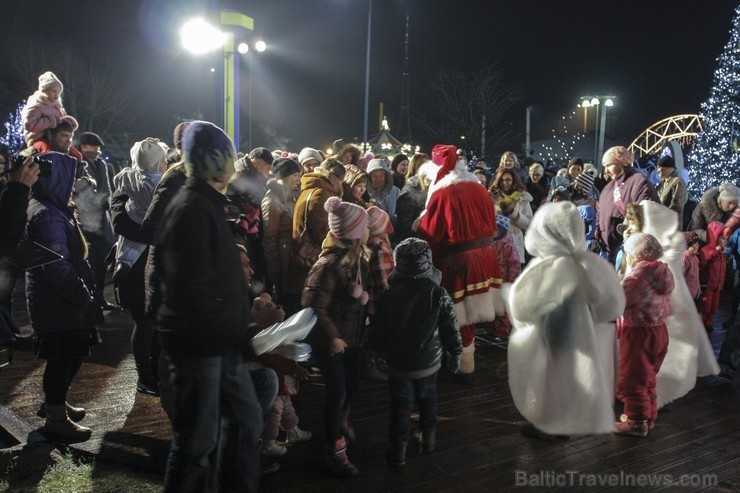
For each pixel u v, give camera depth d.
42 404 4.26
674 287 4.42
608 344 4.07
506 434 4.14
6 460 3.59
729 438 4.10
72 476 3.46
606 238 6.14
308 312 3.21
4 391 4.72
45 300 3.75
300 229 4.74
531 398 4.00
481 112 26.61
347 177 5.27
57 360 3.85
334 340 3.39
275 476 3.54
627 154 6.03
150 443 3.87
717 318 7.50
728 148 13.75
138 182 4.38
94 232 6.68
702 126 16.36
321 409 4.53
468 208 4.97
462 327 5.01
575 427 3.87
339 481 3.49
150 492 3.31
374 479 3.52
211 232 2.51
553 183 9.93
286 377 3.57
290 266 4.81
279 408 3.63
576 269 3.87
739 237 6.80
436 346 3.63
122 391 4.75
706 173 13.99
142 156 4.43
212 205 2.56
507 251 6.24
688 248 5.91
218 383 2.59
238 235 3.61
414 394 3.74
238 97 11.81
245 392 2.70
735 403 4.75
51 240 3.70
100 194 6.64
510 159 7.63
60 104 4.41
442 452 3.87
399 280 3.67
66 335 3.82
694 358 4.53
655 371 4.11
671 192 7.39
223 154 2.55
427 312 3.57
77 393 4.70
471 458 3.79
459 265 4.98
